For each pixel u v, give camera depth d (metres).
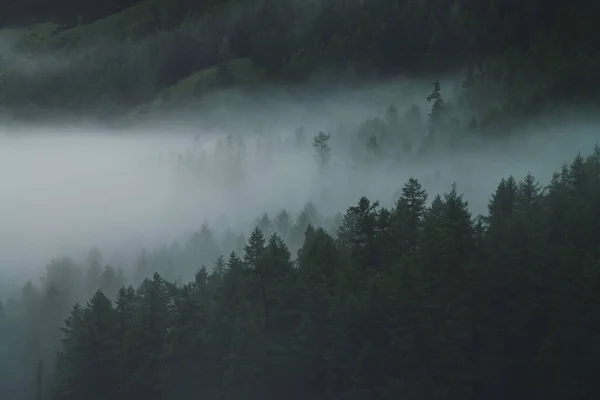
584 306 50.09
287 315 57.72
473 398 51.66
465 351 51.91
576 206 57.50
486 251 55.19
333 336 54.91
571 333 49.59
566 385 49.94
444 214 60.38
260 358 56.12
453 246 54.72
